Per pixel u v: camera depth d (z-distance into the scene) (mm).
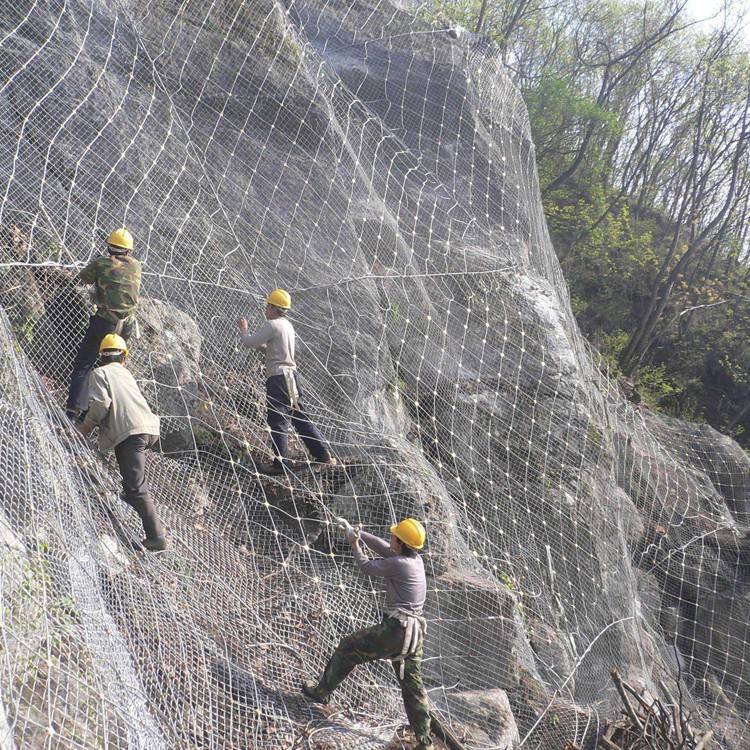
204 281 6629
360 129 8477
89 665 3359
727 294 23344
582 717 6379
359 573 5891
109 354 4574
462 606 6055
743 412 20641
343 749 4344
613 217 25734
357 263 7672
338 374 7016
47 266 5512
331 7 9109
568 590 7438
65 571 3666
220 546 5402
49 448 4203
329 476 6246
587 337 21547
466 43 9938
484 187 9289
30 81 5879
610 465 8633
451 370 8016
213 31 7191
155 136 6602
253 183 7211
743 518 10977
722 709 8469
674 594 9359
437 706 5398
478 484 7539
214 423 6078
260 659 4723
